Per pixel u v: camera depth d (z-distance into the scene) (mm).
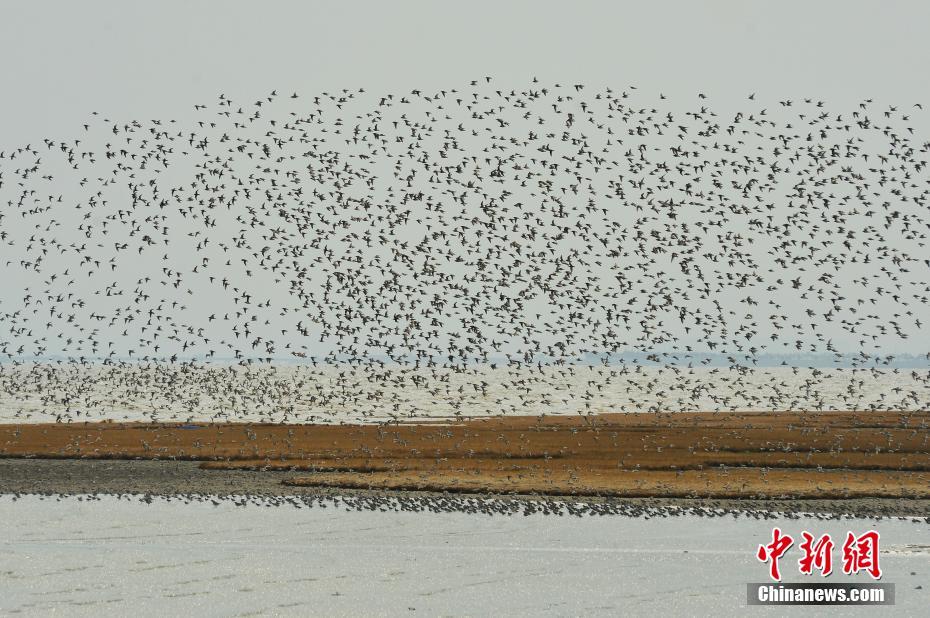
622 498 52250
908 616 32344
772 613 32531
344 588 34750
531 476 59188
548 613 32125
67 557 38781
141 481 57844
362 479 58156
